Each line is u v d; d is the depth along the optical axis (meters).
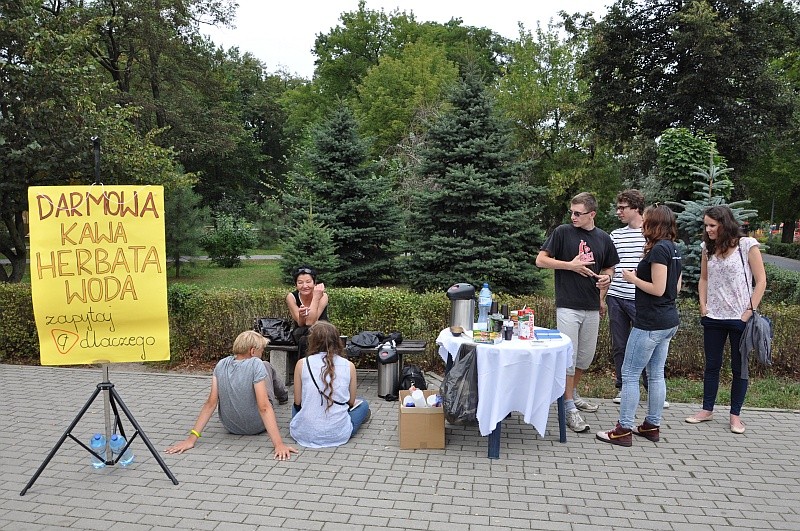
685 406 5.88
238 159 42.25
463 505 3.82
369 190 14.24
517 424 5.39
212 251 22.91
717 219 5.10
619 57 24.77
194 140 28.58
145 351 4.27
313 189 14.48
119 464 4.41
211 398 4.91
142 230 4.23
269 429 4.68
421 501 3.87
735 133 22.59
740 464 4.52
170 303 7.55
